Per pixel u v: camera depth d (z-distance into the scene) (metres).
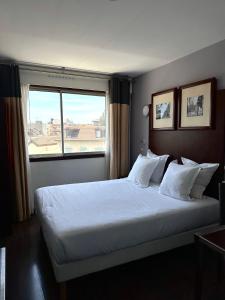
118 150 4.07
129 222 1.88
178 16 1.95
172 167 2.75
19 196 3.23
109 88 4.02
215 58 2.55
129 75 4.00
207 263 2.16
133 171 3.35
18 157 3.23
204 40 2.47
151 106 3.62
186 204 2.30
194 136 2.84
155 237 2.00
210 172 2.52
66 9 1.83
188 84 2.87
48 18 1.98
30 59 3.11
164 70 3.36
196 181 2.54
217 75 2.54
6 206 2.81
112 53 2.88
